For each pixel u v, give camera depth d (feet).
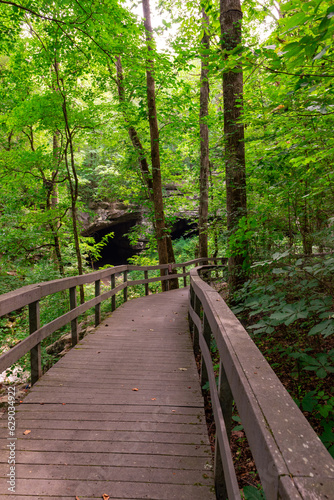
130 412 9.52
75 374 12.46
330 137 10.60
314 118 11.35
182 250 77.51
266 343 14.28
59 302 31.53
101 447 7.78
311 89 7.52
